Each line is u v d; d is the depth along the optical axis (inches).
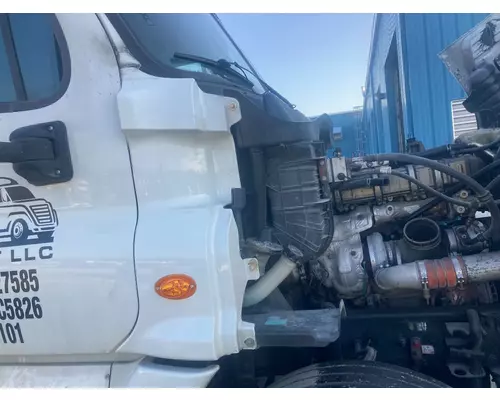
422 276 71.7
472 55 115.3
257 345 57.1
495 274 70.7
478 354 73.0
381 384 58.9
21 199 62.0
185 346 55.7
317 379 60.9
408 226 78.0
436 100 216.4
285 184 71.7
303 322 60.7
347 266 77.6
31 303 59.7
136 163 59.8
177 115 57.4
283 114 66.6
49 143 58.8
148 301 57.0
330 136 81.3
